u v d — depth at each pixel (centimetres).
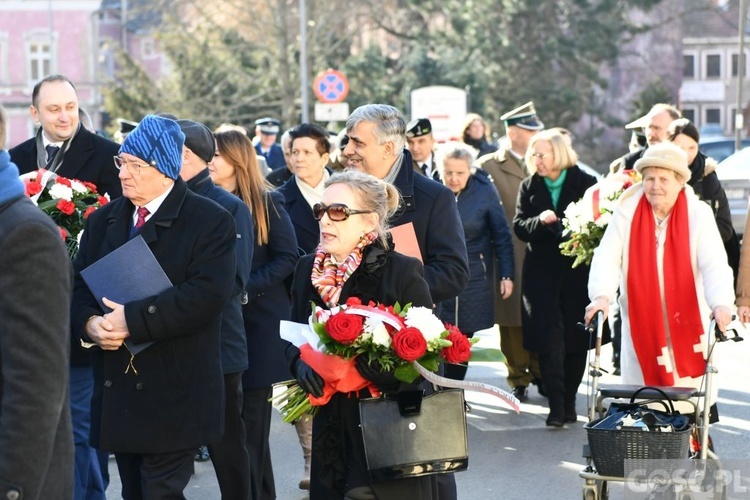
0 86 7694
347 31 5453
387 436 498
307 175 840
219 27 5159
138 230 593
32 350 377
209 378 592
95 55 7719
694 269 739
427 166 1171
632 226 748
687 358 740
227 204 684
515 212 1183
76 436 700
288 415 527
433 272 648
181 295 571
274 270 757
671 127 971
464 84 5372
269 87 5088
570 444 982
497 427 1051
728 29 8575
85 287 602
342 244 528
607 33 5694
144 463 589
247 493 698
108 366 582
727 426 1029
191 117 5156
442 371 621
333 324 493
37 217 386
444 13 5719
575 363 1049
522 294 1052
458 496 824
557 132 1060
